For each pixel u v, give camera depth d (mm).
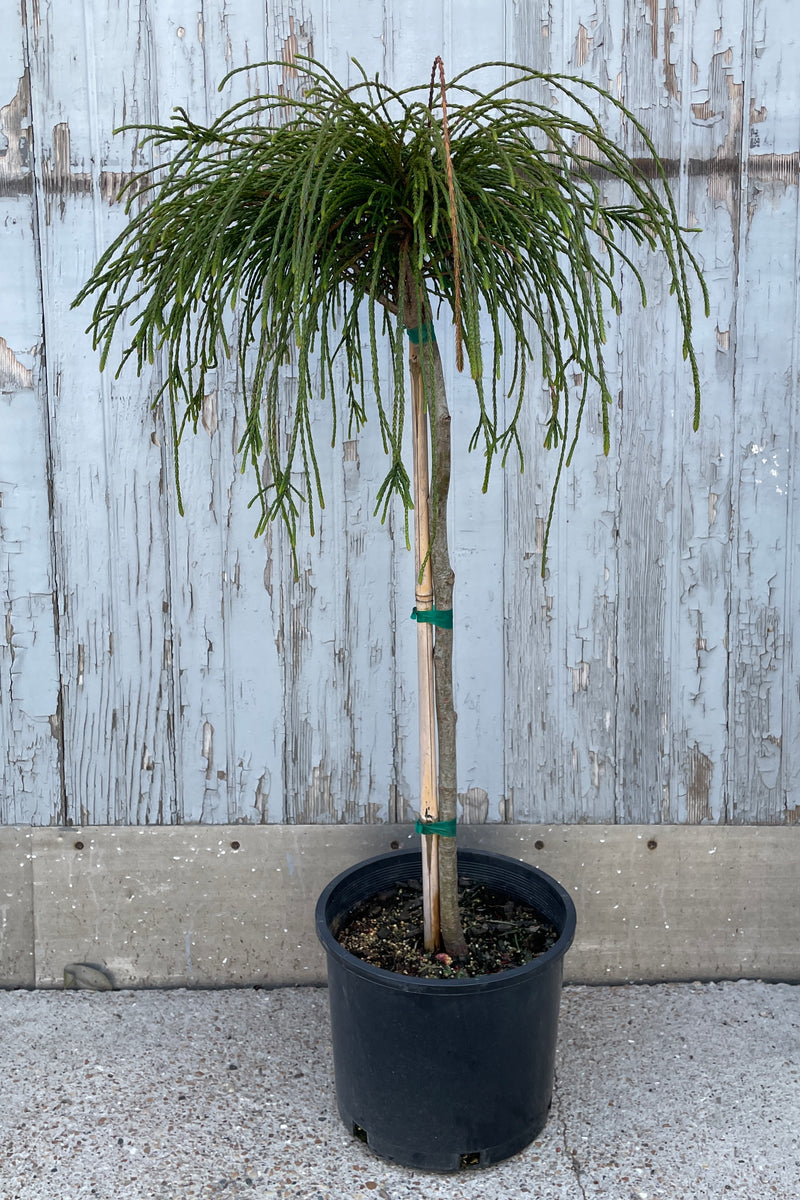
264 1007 1972
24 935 2045
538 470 1911
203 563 1953
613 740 1991
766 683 1971
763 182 1832
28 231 1866
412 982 1457
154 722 2002
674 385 1887
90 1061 1800
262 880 2023
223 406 1902
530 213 1383
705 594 1947
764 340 1874
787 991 1996
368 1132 1578
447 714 1564
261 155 1303
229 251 1412
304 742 1999
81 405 1912
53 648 1983
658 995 1989
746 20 1796
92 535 1948
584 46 1804
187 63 1824
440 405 1460
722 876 2010
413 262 1346
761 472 1911
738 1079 1736
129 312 1882
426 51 1808
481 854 1809
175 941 2045
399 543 1936
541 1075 1579
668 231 1731
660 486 1916
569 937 1550
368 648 1968
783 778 1994
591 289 1857
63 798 2025
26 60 1826
